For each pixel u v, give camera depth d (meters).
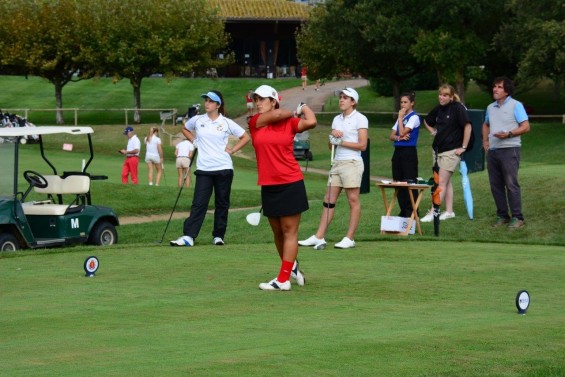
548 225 20.22
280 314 10.62
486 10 64.94
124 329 9.80
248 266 14.77
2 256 16.33
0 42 76.75
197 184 18.09
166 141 63.41
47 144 55.47
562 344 8.70
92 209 20.89
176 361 8.14
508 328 9.48
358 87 96.38
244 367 7.84
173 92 95.44
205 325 9.96
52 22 76.50
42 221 20.16
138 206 30.17
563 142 55.19
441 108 20.53
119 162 47.59
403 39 66.94
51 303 11.51
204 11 80.38
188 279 13.44
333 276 13.59
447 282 13.03
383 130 68.25
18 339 9.36
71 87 97.94
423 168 51.28
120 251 16.81
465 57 65.50
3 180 19.75
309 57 81.00
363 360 8.07
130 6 77.44
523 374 7.59
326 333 9.37
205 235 24.31
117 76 77.75
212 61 82.25
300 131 12.23
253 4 101.44
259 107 12.25
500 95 19.78
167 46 77.12
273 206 12.30
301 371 7.70
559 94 80.56
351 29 70.62
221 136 18.11
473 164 28.17
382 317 10.35
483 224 20.83
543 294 12.02
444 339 8.91
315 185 38.78
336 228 22.02
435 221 19.55
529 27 57.34
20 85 98.25
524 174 24.89
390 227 19.78
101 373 7.72
